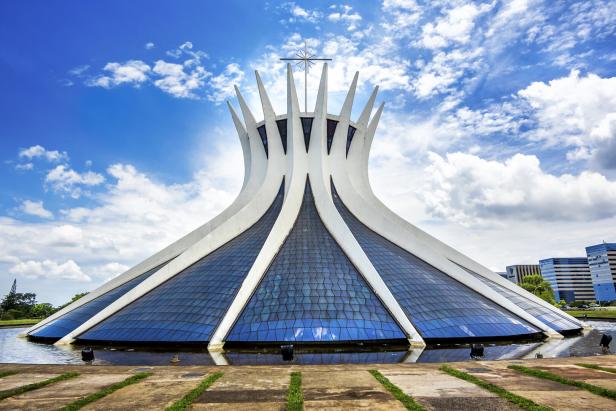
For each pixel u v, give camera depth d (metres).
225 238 31.30
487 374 12.29
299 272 24.89
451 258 33.06
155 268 31.77
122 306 25.44
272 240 27.36
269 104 36.62
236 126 40.84
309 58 39.62
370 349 19.12
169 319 22.12
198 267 27.84
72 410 9.11
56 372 13.24
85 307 27.89
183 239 33.78
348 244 27.23
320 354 18.03
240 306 22.02
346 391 10.42
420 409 8.87
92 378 12.39
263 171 37.12
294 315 21.27
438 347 19.70
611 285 139.75
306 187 35.06
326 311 21.55
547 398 9.70
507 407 9.16
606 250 142.00
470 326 21.98
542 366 13.37
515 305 25.25
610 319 38.16
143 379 12.07
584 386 10.55
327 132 37.81
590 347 19.67
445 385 11.05
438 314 22.52
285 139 36.94
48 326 27.48
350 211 34.44
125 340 21.11
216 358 17.31
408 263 27.95
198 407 9.26
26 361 17.61
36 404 9.70
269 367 13.56
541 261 175.50
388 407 9.11
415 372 12.69
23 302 80.75
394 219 35.75
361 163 38.47
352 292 23.25
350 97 37.12
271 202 34.59
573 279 167.00
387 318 21.53
